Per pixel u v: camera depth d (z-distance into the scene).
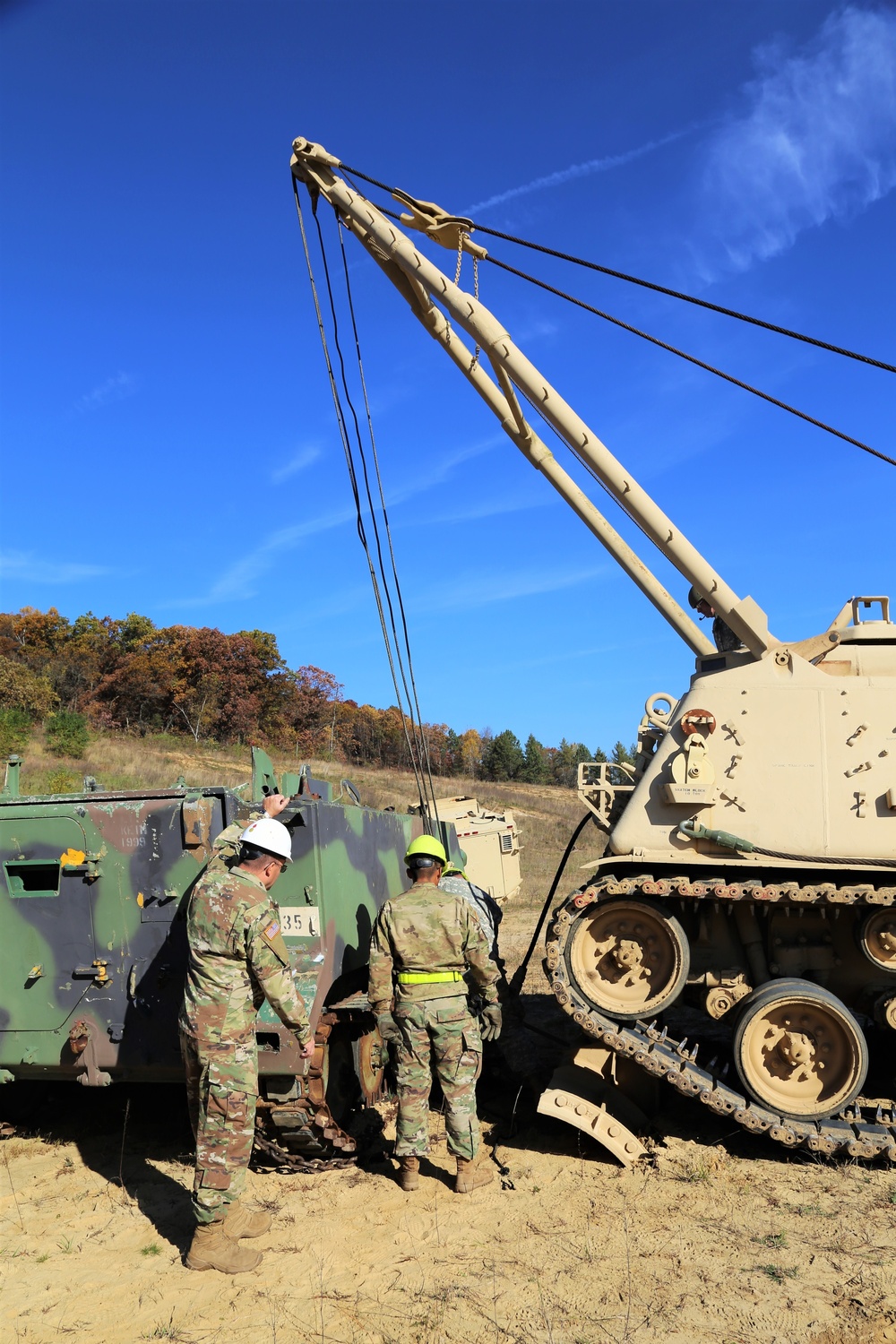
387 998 5.75
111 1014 5.71
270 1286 4.46
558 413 7.18
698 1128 6.65
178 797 5.76
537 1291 4.37
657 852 6.62
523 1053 8.58
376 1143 6.41
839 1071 6.14
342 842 6.34
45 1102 7.29
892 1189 5.55
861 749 6.55
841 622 7.13
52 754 28.14
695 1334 3.99
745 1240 4.89
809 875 6.57
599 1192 5.57
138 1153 6.23
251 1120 4.80
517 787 54.38
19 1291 4.46
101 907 5.77
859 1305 4.20
